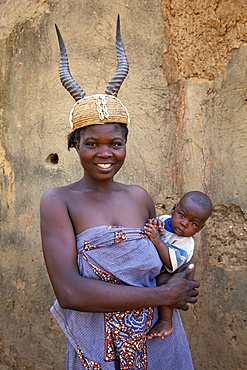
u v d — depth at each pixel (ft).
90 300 7.18
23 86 13.33
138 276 7.63
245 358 11.86
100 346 7.54
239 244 11.96
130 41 12.66
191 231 8.28
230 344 12.02
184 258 8.07
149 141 12.71
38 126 13.25
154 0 12.50
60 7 12.95
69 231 7.48
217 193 12.15
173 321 8.38
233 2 11.79
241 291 11.89
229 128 11.97
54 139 13.10
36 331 13.47
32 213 13.34
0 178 13.73
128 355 7.51
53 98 13.07
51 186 13.14
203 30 12.21
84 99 7.51
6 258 13.71
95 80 12.80
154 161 12.70
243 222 11.91
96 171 7.52
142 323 7.67
